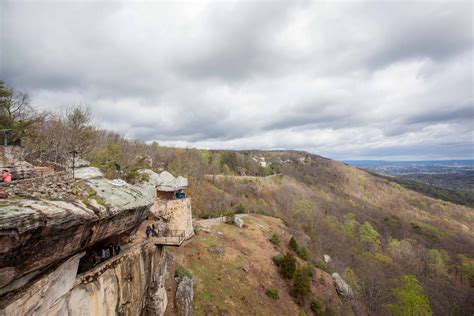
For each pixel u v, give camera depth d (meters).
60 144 28.19
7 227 6.89
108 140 48.50
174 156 73.56
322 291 39.84
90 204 11.16
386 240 81.50
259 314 28.06
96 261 13.55
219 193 72.06
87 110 35.34
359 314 39.97
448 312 49.22
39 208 8.26
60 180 12.73
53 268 9.72
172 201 31.27
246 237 47.09
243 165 126.94
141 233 22.34
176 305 22.45
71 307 10.71
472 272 64.94
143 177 30.91
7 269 7.42
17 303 8.01
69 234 9.54
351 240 74.69
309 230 69.81
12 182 10.26
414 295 38.66
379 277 53.06
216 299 27.31
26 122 25.16
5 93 26.45
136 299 16.34
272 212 80.38
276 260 40.91
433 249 74.44
